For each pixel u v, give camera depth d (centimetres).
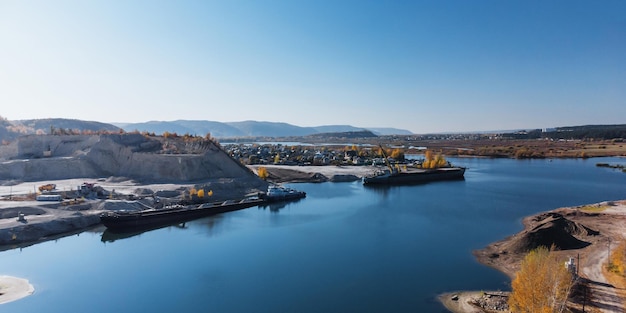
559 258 4444
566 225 5703
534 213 7819
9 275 4662
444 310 3547
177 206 7962
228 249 5569
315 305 3725
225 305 3778
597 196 9950
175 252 5484
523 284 2962
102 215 6675
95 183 9825
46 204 7281
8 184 9494
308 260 5022
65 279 4516
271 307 3709
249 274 4566
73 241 6103
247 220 7488
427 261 4894
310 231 6494
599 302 3291
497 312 3416
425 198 9812
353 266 4759
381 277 4388
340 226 6812
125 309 3744
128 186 9569
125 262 5088
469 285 4112
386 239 5916
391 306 3662
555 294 2983
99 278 4538
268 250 5472
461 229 6500
